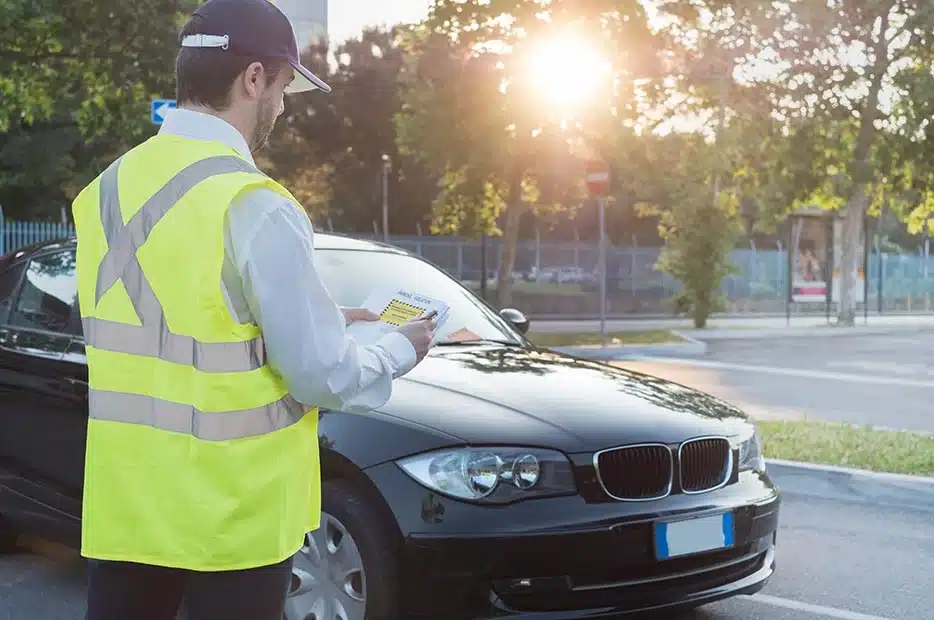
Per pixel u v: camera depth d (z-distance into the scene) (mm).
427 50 21266
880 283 36750
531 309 31516
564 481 3695
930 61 27297
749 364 17078
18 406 4895
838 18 26188
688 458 4004
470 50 21266
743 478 4254
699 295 25406
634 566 3736
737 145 25953
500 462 3621
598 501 3721
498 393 4074
